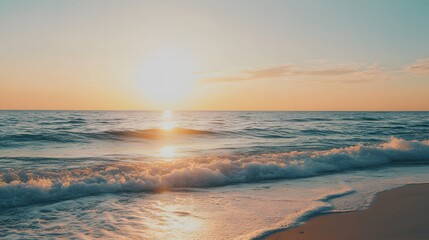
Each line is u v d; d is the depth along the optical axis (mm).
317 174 10508
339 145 18203
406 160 13492
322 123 43125
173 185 8562
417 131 29000
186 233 5141
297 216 5922
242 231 5207
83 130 26469
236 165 10516
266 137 24016
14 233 5078
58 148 16594
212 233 5133
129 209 6426
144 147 17781
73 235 5031
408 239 4816
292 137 23891
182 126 35688
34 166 10695
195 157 13422
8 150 15453
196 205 6738
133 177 8688
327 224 5512
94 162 11805
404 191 7938
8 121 41406
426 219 5781
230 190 8172
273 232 5148
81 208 6449
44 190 7273
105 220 5750
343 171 11078
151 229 5316
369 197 7328
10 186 7113
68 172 9250
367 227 5355
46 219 5773
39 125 33688
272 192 7938
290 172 10203
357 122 46000
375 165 12320
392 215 6004
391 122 46250
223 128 32156
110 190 7855
